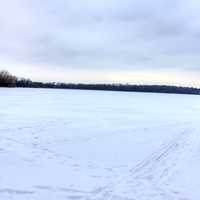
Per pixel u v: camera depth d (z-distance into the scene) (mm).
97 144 9453
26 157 7332
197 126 14570
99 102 30750
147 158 7684
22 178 5688
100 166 6781
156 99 43531
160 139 10711
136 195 4918
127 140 10352
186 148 9117
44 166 6590
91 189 5176
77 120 15500
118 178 5859
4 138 9742
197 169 6652
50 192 5004
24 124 13289
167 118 18031
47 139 9969
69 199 4715
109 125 14094
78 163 6984
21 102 26172
